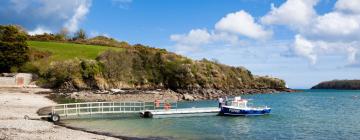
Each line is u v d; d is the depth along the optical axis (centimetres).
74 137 3388
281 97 13550
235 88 14325
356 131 4769
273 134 4416
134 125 4784
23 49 11494
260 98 12475
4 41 11219
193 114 5941
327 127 5131
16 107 5762
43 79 10794
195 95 10938
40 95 8612
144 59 12569
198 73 12444
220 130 4597
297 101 11556
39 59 12194
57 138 3222
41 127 3891
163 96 10062
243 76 15462
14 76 10319
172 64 12450
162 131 4347
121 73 11825
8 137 3092
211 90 12069
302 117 6431
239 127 4912
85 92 9712
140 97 9581
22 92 9000
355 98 14338
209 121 5422
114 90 10706
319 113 7412
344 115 7012
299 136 4316
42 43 14075
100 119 5297
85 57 12862
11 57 11094
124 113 5697
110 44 16375
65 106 5678
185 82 12050
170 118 5634
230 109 6106
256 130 4700
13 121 4175
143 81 12019
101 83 11212
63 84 10750
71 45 14275
